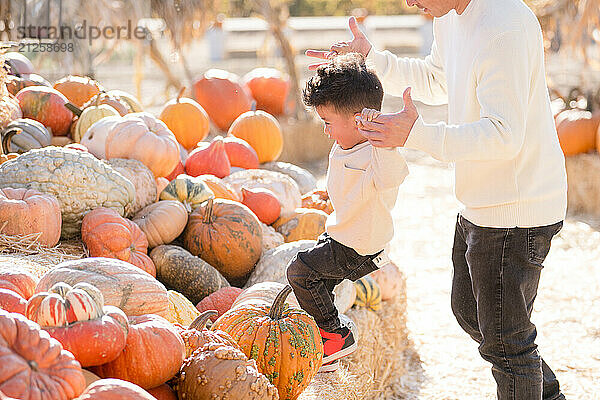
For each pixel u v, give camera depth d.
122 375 2.22
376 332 3.84
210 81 7.72
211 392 2.29
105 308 2.21
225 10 16.89
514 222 2.66
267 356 2.71
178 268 3.54
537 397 2.75
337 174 2.82
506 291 2.70
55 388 1.80
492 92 2.48
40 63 7.40
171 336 2.31
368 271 2.93
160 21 8.27
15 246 3.18
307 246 3.84
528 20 2.55
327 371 3.14
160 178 4.19
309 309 3.02
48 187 3.40
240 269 3.83
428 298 5.21
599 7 7.70
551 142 2.71
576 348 4.45
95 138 4.12
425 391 3.92
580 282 5.50
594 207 7.32
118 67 14.95
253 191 4.31
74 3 7.03
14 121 4.27
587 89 7.95
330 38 17.17
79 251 3.41
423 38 17.95
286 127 9.04
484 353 2.81
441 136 2.42
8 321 1.83
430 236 6.67
